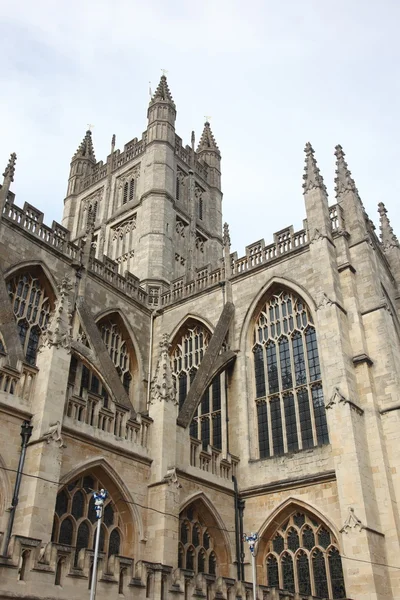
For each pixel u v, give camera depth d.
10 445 28.92
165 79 86.94
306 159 52.66
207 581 28.22
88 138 94.38
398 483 36.75
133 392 52.31
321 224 47.75
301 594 33.81
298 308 47.53
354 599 32.78
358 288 45.03
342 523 35.28
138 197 76.88
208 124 97.38
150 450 36.81
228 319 50.44
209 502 39.41
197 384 43.72
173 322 55.91
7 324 35.97
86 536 31.81
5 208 45.53
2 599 20.33
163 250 69.56
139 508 34.31
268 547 40.47
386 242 58.34
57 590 22.06
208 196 87.94
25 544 21.73
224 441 46.16
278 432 44.47
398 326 51.69
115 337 53.34
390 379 40.06
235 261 54.31
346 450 37.03
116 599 24.12
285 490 40.66
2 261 43.41
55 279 47.50
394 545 34.56
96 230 80.25
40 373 31.77
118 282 55.59
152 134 80.25
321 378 43.34
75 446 31.94
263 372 47.66
